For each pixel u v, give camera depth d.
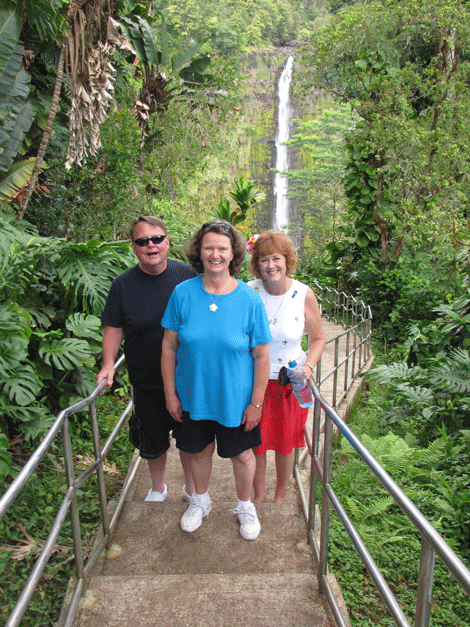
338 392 6.77
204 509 2.70
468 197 12.95
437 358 5.80
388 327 12.29
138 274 2.69
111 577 2.27
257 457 2.95
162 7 49.41
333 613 2.00
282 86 46.56
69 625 1.99
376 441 4.71
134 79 12.02
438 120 13.09
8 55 5.75
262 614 2.08
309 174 26.14
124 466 3.96
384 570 3.01
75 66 6.57
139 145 9.92
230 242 2.20
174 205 12.64
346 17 12.91
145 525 2.75
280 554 2.52
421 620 1.25
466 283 10.84
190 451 2.41
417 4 12.32
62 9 6.13
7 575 2.04
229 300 2.24
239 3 60.25
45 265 4.39
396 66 13.42
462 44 12.73
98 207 8.60
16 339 3.52
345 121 26.02
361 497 3.92
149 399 2.78
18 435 3.57
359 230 14.80
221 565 2.45
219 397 2.28
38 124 7.61
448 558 1.11
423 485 4.07
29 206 7.57
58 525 1.87
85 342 4.09
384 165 13.85
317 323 2.80
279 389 2.79
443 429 4.88
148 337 2.66
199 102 11.89
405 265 13.98
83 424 4.29
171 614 2.08
